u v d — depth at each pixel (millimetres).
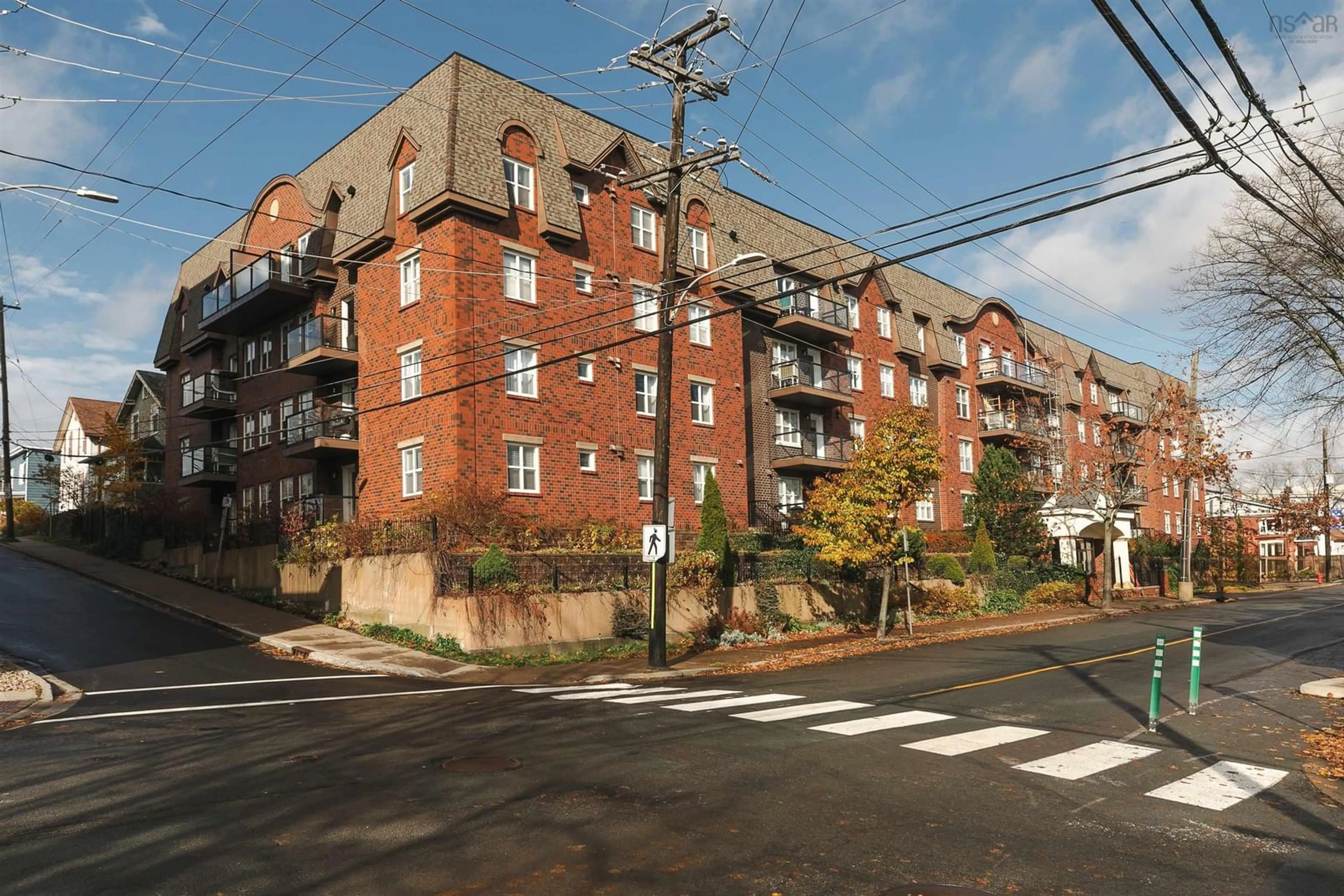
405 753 9516
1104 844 6684
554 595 20094
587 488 26156
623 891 5633
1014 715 12344
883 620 24375
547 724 11297
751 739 10266
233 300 31688
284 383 32250
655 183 19688
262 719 11844
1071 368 54469
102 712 12523
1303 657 19781
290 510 27203
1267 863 6328
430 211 24203
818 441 35844
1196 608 37875
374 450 26406
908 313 42000
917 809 7512
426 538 20797
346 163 28766
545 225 25594
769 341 35000
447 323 23766
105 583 29750
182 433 40688
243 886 5676
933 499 42000
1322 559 75875
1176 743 10508
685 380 29672
